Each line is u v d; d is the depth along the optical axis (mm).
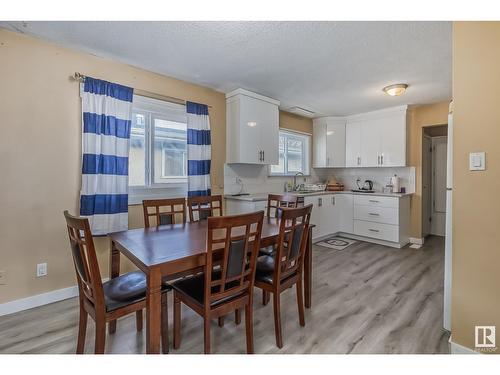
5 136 2086
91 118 2418
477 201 1536
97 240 2564
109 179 2514
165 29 2057
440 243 4352
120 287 1606
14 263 2141
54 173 2314
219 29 2057
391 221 4055
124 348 1690
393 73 2893
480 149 1521
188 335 1850
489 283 1503
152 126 2977
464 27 1580
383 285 2678
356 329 1906
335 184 5023
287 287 1827
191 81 3180
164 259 1382
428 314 2111
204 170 3301
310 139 5160
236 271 1519
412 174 4352
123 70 2693
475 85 1538
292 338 1799
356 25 1988
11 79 2104
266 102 3713
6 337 1801
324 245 4152
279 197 2807
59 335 1827
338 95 3688
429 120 4148
